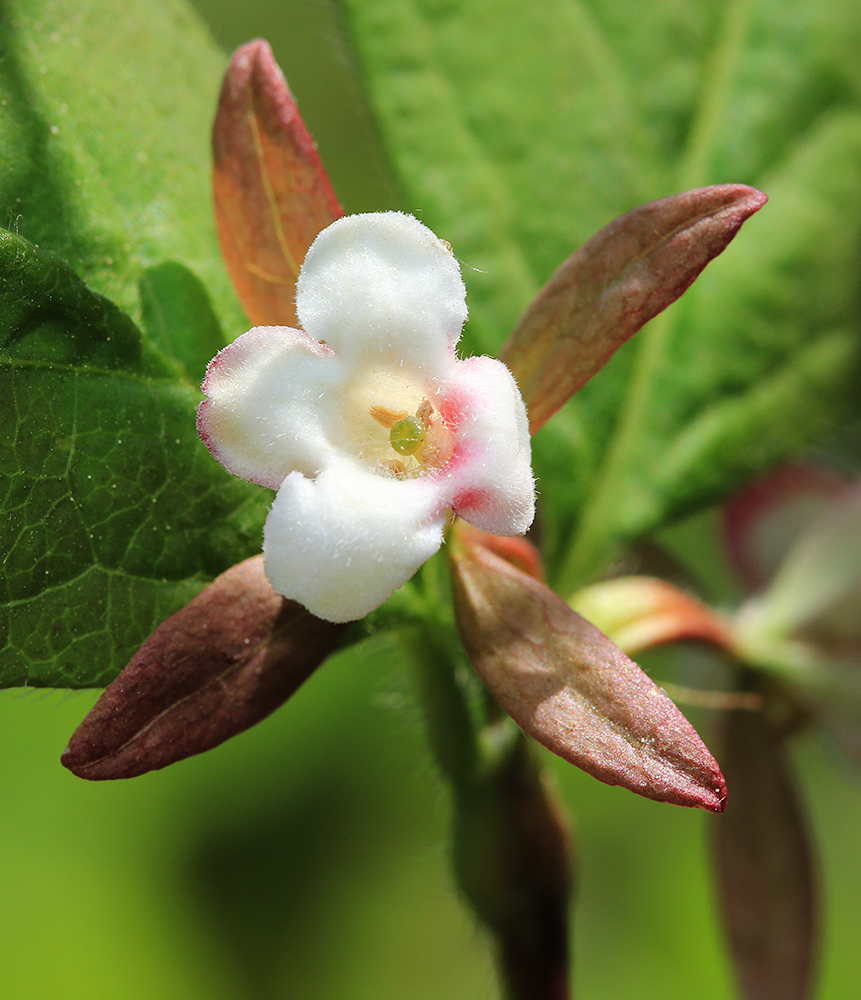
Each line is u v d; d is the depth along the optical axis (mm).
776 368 106
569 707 83
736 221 85
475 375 85
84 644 89
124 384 91
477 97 106
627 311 85
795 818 107
